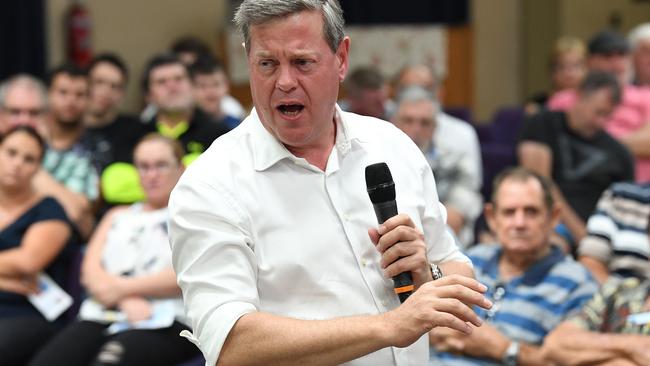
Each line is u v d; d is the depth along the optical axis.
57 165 8.87
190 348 6.76
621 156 8.96
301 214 3.33
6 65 13.52
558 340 5.53
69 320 7.21
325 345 3.07
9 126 8.85
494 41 18.50
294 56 3.13
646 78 11.52
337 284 3.32
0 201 7.31
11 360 6.87
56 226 7.24
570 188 8.91
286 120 3.20
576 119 8.91
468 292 3.04
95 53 14.34
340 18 3.25
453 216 7.94
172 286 6.79
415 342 3.38
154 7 15.12
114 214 7.23
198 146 9.00
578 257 6.75
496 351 5.70
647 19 18.31
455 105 17.86
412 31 17.41
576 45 12.73
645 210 6.47
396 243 3.23
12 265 7.09
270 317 3.14
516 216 5.86
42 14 13.67
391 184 3.31
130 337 6.56
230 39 15.98
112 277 6.88
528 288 5.88
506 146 11.24
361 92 8.90
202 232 3.25
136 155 7.12
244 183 3.31
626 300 5.49
